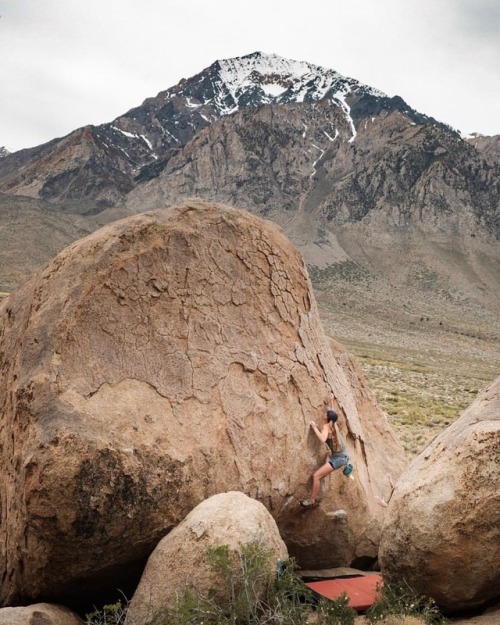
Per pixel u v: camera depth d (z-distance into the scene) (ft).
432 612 23.35
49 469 21.63
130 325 25.99
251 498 25.25
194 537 22.03
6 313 29.01
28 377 23.79
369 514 31.65
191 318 27.50
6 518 24.30
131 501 22.80
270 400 28.73
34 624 21.77
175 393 25.94
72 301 25.20
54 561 22.58
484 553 22.71
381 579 26.66
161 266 27.40
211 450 25.67
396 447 40.14
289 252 32.53
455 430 25.16
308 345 31.76
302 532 29.50
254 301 29.89
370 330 552.00
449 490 23.07
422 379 213.46
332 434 29.63
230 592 21.31
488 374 355.36
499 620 23.08
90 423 22.90
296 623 21.61
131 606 21.94
